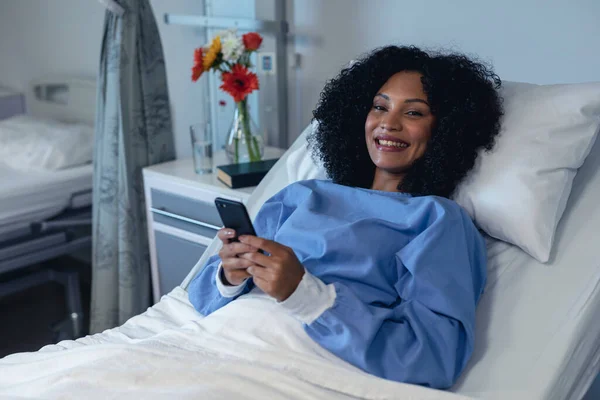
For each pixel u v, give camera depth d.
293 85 2.51
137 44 2.26
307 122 2.51
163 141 2.41
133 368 1.08
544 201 1.29
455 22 2.01
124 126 2.24
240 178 2.03
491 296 1.27
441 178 1.34
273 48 2.42
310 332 1.12
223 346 1.14
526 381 1.09
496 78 1.46
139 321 1.45
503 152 1.36
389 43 2.18
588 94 1.34
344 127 1.52
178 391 1.01
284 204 1.43
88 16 3.16
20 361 1.22
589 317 1.19
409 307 1.12
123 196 2.29
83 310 2.78
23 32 3.64
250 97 2.53
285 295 1.09
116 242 2.35
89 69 3.27
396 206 1.27
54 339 2.50
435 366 1.07
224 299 1.31
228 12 2.61
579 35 1.77
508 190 1.32
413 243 1.18
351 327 1.09
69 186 2.62
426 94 1.36
